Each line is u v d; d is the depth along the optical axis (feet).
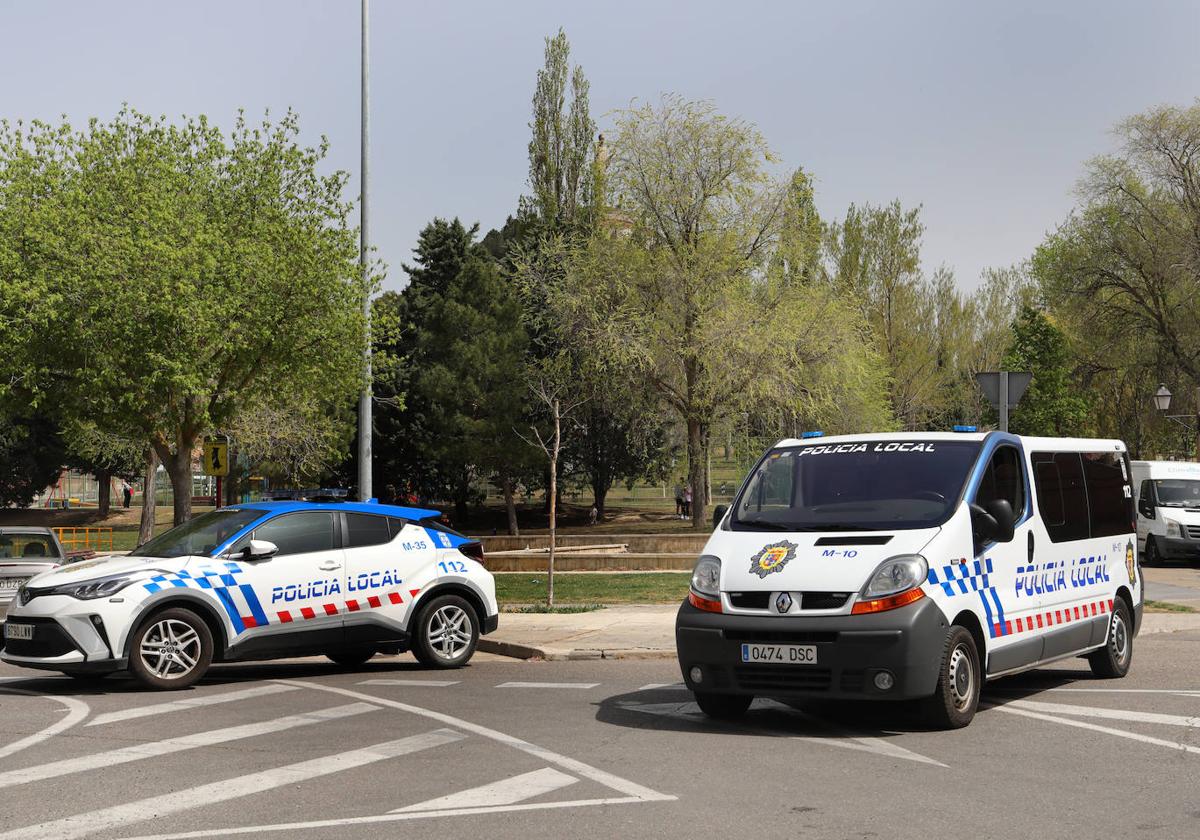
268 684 40.14
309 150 87.97
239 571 40.14
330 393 87.97
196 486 295.48
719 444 143.74
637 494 255.09
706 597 29.17
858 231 194.90
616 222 140.67
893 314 193.98
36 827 20.47
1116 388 186.39
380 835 19.57
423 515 44.98
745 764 25.08
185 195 84.69
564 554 95.50
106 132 86.89
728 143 135.03
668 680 39.04
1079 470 36.32
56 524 225.76
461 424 154.51
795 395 132.36
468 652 44.62
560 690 37.11
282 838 19.47
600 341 133.28
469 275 163.94
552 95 174.50
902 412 193.67
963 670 28.81
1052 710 31.58
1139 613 39.24
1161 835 19.17
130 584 38.37
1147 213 165.58
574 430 164.55
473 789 22.98
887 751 26.30
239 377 84.58
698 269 133.69
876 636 26.99
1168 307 166.30
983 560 30.12
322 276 81.66
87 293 76.69
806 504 31.12
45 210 78.07
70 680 41.96
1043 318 185.57
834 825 19.92
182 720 32.32
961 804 21.35
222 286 79.00
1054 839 18.97
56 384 81.35
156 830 20.13
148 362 77.61
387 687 38.78
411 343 169.37
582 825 20.04
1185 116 160.35
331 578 41.81
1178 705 32.30
